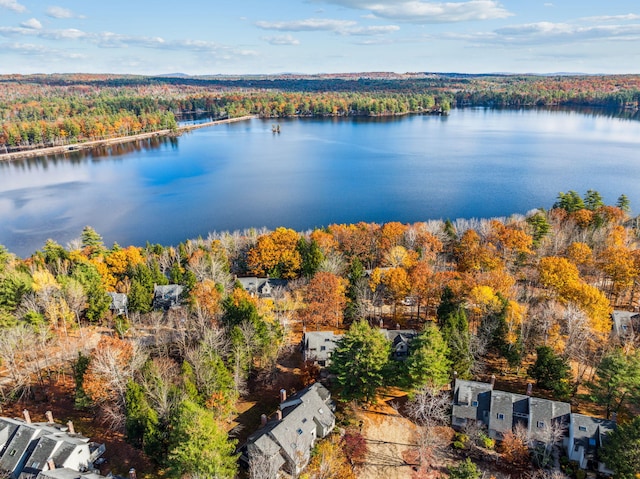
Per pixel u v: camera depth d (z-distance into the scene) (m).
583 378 68.88
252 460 51.97
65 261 104.81
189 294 88.25
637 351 62.06
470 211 174.00
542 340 73.44
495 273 88.06
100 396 60.22
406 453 57.41
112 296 95.25
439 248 110.88
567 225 121.38
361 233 117.75
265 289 100.44
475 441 58.41
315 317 83.69
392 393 69.19
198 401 58.69
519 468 54.38
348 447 57.81
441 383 62.69
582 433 54.56
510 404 59.72
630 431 49.66
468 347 68.00
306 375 69.75
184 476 49.34
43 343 72.62
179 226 167.75
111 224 170.25
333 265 97.56
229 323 75.12
